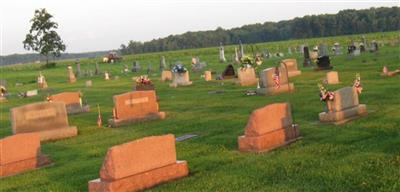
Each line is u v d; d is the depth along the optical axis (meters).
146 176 12.73
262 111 15.52
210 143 17.39
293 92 28.02
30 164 16.83
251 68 35.25
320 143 15.43
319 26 170.62
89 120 26.98
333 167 12.55
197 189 12.20
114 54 111.88
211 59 81.81
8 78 80.94
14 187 14.73
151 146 12.91
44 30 114.75
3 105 39.81
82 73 72.81
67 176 15.24
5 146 16.31
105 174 12.34
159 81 46.00
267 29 198.12
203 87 36.97
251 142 15.51
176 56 110.38
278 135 15.91
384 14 168.38
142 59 110.00
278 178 12.37
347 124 17.66
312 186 11.43
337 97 18.30
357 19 165.88
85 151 18.84
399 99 21.70
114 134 22.00
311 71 39.19
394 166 12.02
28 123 22.00
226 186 12.18
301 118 20.11
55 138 22.28
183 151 16.53
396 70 32.34
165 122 23.52
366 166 12.28
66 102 29.84
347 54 54.56
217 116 23.23
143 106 24.69
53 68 106.00
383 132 15.84
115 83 50.53
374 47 54.75
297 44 111.12
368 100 22.36
